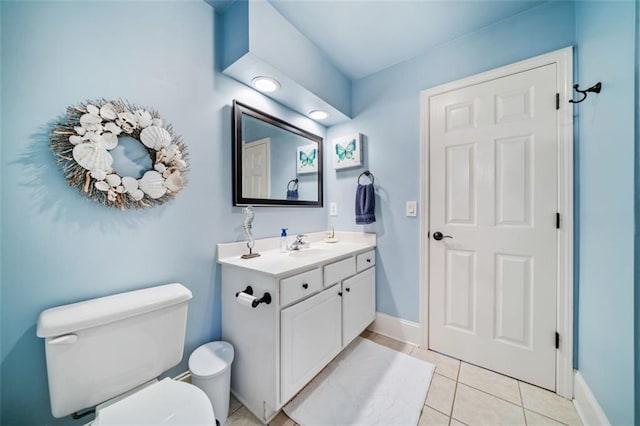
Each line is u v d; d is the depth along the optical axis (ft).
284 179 6.17
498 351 5.04
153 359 3.36
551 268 4.53
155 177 3.76
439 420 3.91
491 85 5.09
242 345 4.26
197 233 4.42
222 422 3.82
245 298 3.77
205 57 4.53
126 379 3.14
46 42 2.96
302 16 4.82
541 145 4.60
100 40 3.36
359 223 6.58
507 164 4.93
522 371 4.79
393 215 6.42
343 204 7.35
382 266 6.61
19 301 2.82
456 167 5.49
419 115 5.99
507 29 4.94
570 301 4.34
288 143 6.29
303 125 6.79
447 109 5.61
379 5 4.56
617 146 3.09
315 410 4.10
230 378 4.34
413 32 5.28
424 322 5.91
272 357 3.74
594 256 3.72
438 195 5.73
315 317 4.47
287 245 5.88
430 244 5.86
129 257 3.63
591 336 3.80
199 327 4.43
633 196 2.78
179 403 2.74
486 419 3.92
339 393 4.47
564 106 4.38
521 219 4.80
